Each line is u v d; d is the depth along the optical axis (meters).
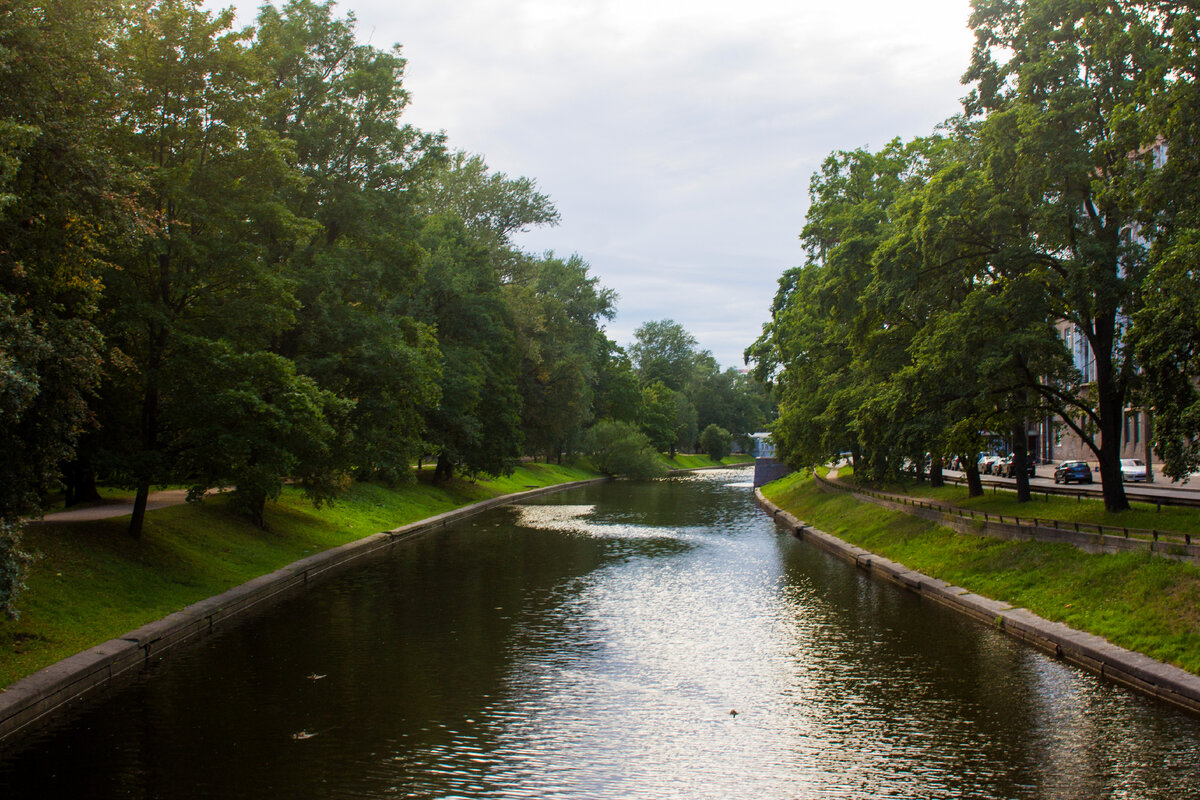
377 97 32.44
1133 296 21.66
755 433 182.88
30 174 14.71
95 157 15.41
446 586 25.86
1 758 11.73
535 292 65.75
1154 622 16.14
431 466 70.81
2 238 14.44
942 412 26.72
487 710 14.18
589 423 108.19
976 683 15.41
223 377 22.20
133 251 18.27
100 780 11.03
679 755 12.21
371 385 31.92
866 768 11.66
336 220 32.03
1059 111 21.36
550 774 11.47
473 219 63.75
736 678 16.12
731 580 27.28
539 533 41.44
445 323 53.22
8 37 14.01
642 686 15.59
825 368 43.97
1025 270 24.08
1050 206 22.25
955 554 26.19
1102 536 20.23
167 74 22.02
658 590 25.39
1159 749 12.01
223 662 16.75
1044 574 21.30
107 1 16.17
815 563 31.20
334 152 32.16
